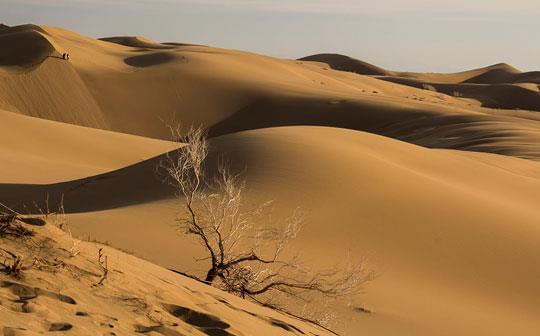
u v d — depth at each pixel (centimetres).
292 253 1992
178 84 11512
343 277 1531
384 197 2716
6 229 586
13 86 9250
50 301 498
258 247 1595
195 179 2803
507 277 2312
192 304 650
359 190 2719
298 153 3008
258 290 1354
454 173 3712
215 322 614
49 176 4131
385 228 2480
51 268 555
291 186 2641
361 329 1480
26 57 10144
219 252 1362
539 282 2311
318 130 3672
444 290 2095
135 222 2100
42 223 632
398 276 2120
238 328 632
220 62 13425
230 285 1294
